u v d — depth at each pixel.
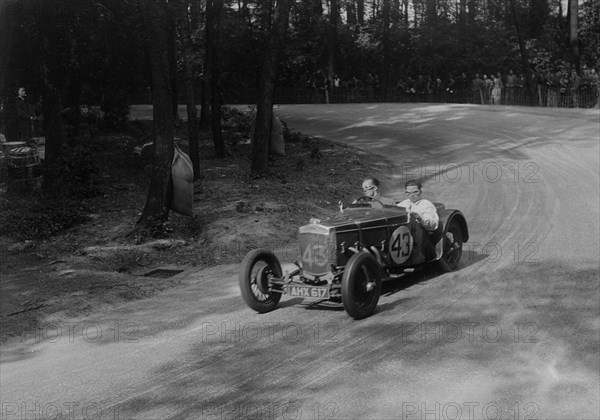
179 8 18.30
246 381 6.56
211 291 10.08
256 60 44.59
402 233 9.05
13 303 9.73
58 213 15.00
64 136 23.17
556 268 10.05
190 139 19.09
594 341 7.26
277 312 8.77
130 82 28.45
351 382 6.41
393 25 58.12
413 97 50.00
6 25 17.73
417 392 6.18
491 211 14.60
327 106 46.53
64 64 23.14
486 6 59.91
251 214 14.76
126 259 12.19
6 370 7.38
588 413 5.74
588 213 13.65
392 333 7.67
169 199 14.00
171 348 7.66
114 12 23.19
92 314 9.24
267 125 19.28
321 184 18.70
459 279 9.76
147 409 6.08
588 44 50.28
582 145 22.78
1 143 20.58
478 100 44.88
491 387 6.27
